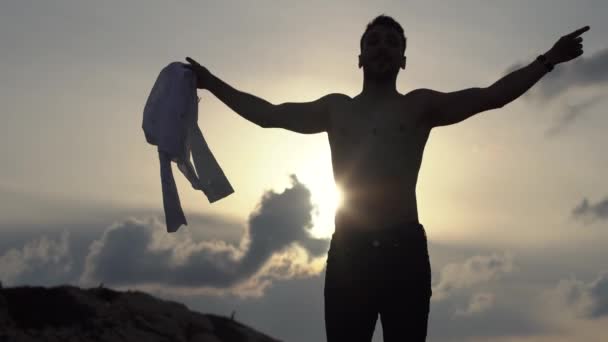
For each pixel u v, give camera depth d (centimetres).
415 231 366
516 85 384
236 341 1387
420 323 361
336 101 401
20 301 1249
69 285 1375
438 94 390
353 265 365
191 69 440
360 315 364
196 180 449
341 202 379
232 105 424
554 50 389
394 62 390
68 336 1187
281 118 409
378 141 380
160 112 441
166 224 434
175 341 1283
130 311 1348
